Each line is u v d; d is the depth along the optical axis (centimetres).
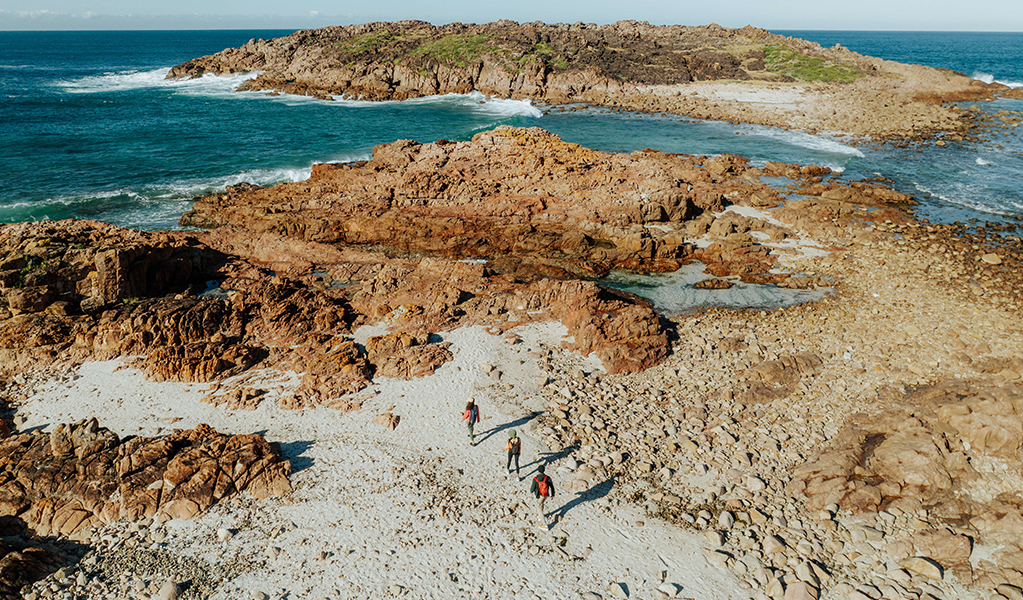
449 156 5700
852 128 9081
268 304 3297
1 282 3097
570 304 3491
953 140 8181
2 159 6500
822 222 4988
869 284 3988
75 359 2928
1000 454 2253
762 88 11812
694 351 3159
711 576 1855
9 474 2088
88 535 1936
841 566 1880
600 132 9038
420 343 3119
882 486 2162
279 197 5172
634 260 4331
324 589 1780
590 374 2939
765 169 6656
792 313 3622
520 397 2731
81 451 2180
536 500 2147
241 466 2155
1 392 2694
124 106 10375
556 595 1783
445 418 2578
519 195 5022
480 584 1811
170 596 1725
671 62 13288
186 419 2534
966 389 2677
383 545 1938
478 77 12912
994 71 17700
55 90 12394
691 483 2234
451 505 2111
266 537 1955
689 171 6072
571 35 14562
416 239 4556
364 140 8175
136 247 3397
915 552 1914
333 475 2233
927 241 4647
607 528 2027
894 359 3055
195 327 3086
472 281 3797
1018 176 6531
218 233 4475
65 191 5606
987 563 1856
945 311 3588
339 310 3356
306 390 2722
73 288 3250
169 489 2064
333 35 15212
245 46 15350
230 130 8538
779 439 2470
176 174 6241
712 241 4666
